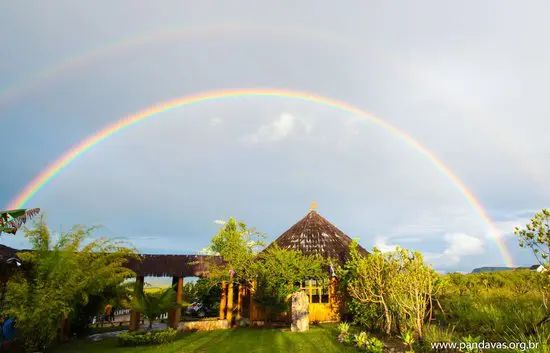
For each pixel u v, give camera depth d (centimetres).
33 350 1189
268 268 1862
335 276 1950
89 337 1669
